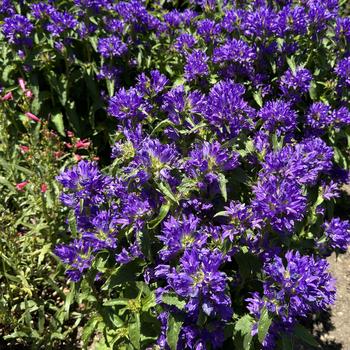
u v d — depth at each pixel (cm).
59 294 63
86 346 57
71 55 84
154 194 50
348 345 65
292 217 46
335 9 83
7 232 61
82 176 49
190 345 46
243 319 48
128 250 52
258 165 57
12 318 58
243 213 48
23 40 82
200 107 56
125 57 86
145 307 49
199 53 72
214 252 45
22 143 82
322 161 60
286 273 43
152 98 66
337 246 61
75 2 83
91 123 86
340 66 74
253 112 64
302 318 67
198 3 96
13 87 85
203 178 49
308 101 81
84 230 51
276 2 85
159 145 47
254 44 77
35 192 67
